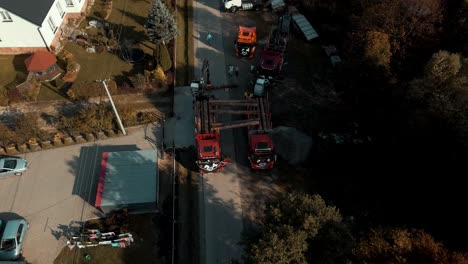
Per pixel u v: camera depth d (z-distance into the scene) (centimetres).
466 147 2602
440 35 3084
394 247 2009
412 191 2819
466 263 1897
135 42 4197
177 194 2994
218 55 4062
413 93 2858
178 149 3288
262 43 4162
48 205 2992
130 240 2731
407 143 2867
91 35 4272
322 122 3397
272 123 3400
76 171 3194
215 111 3291
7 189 3103
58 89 3791
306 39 4072
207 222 2839
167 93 3722
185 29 4372
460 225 2536
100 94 3678
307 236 2111
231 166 3148
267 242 2058
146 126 3472
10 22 3788
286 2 4553
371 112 3225
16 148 3325
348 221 2766
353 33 3366
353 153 3159
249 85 3747
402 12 3150
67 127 3412
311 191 2962
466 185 2577
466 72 2702
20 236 2742
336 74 3669
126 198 2797
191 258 2670
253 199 2945
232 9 4481
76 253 2719
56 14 4172
